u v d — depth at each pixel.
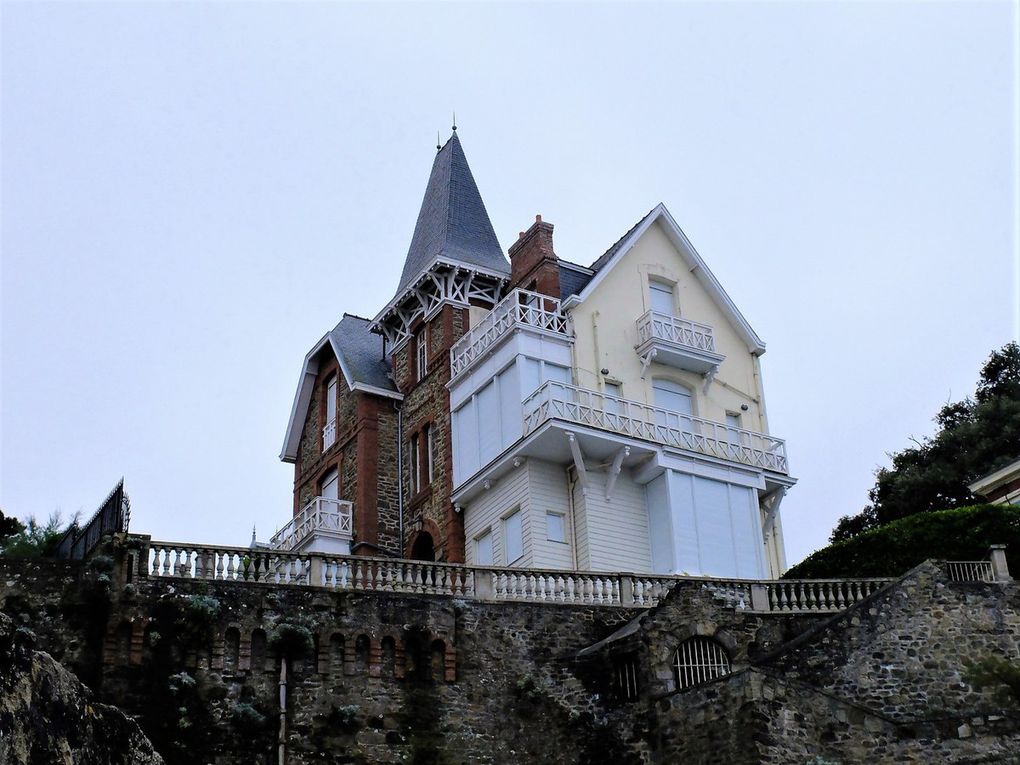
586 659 30.66
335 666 29.33
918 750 27.08
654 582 32.88
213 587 29.17
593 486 38.94
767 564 40.72
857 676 29.45
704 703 28.00
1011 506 34.69
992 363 60.03
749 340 45.09
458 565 31.45
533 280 42.69
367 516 43.03
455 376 42.50
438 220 46.47
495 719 29.95
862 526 57.19
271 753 28.00
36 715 17.03
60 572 28.25
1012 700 29.27
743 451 41.66
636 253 43.72
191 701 27.84
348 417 45.78
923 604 30.30
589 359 40.97
